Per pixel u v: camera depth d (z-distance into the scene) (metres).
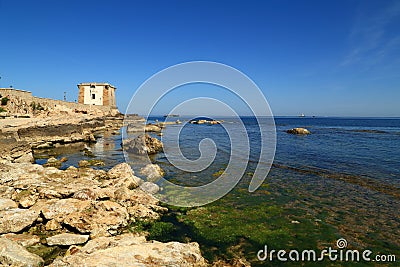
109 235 10.29
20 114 45.94
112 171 19.30
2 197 12.71
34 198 12.43
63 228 10.47
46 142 34.34
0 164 17.06
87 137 40.44
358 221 12.19
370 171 21.86
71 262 7.44
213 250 9.74
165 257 7.85
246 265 8.54
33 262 7.69
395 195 15.73
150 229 11.08
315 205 14.19
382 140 46.16
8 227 9.84
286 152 31.92
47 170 17.05
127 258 7.54
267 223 11.95
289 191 16.58
